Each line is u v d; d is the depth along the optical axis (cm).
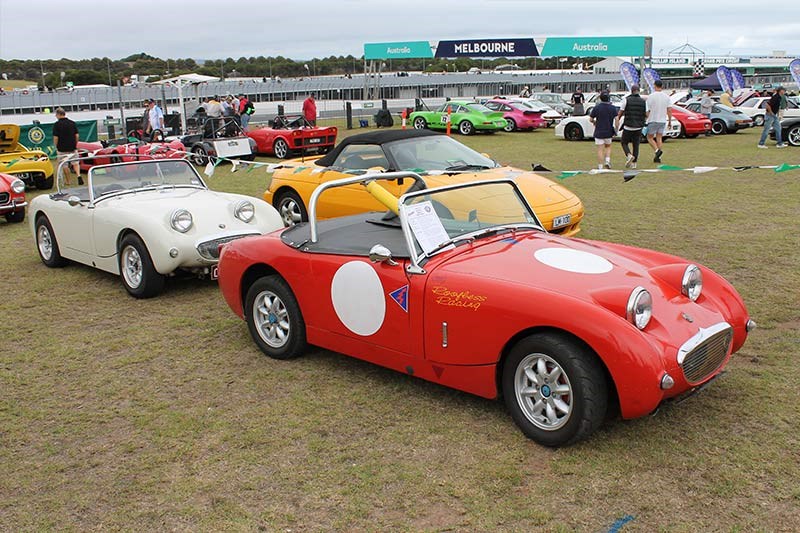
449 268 414
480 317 388
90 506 345
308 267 482
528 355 377
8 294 726
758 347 502
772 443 373
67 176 1438
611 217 978
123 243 696
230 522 327
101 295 715
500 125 2588
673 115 2236
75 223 764
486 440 389
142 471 374
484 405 432
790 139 1914
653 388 343
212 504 342
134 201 734
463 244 448
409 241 427
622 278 395
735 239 823
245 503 341
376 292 439
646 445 376
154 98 3334
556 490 340
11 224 1137
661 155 1680
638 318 357
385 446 388
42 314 656
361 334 457
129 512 338
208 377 496
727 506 322
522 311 370
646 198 1123
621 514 319
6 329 615
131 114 3044
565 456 369
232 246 549
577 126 2309
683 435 385
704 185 1239
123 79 3266
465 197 476
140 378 498
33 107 2970
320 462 375
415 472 361
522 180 779
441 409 429
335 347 483
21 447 405
